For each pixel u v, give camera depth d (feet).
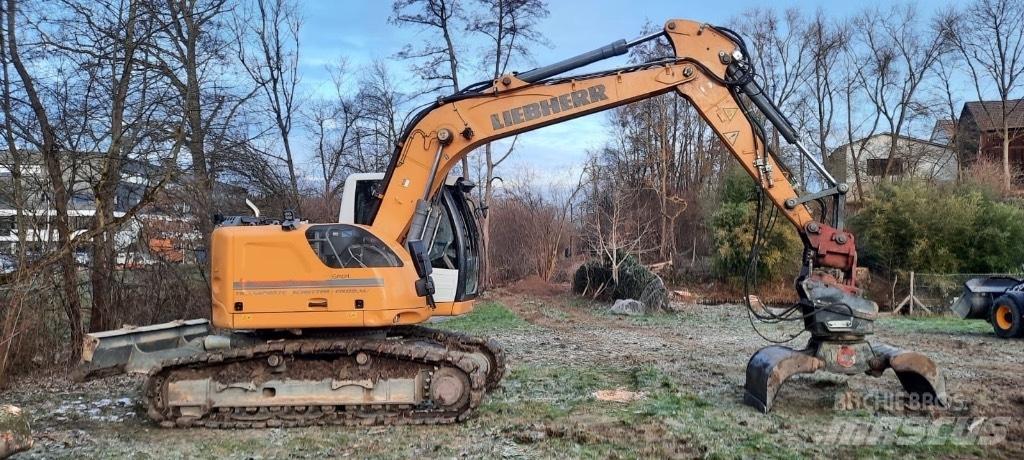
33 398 27.14
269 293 22.16
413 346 22.62
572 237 102.37
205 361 22.36
